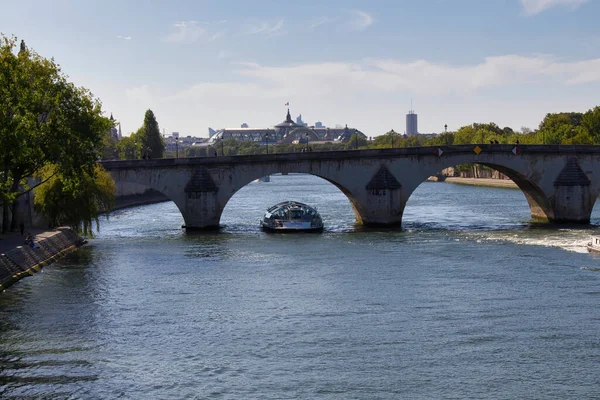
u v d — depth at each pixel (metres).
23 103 78.50
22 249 74.38
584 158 116.75
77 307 60.28
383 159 112.31
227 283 69.06
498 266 75.62
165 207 167.12
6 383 44.47
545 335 52.38
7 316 57.69
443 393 42.97
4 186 76.38
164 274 73.12
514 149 114.94
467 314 57.66
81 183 93.69
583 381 44.41
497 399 42.12
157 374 45.91
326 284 68.38
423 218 126.62
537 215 123.00
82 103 87.69
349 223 118.69
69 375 45.72
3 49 79.06
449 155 113.62
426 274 72.12
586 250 85.06
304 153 109.56
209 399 42.38
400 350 49.75
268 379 45.09
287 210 107.25
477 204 157.12
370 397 42.50
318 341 51.72
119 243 95.19
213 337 52.69
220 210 108.69
